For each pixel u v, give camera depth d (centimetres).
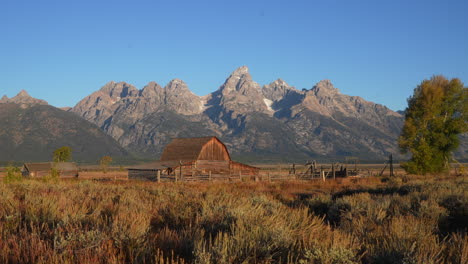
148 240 645
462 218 1218
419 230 827
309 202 1659
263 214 938
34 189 1739
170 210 1066
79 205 1070
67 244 576
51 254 555
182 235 691
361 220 1027
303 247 623
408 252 600
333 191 2666
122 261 557
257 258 563
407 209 1302
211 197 1423
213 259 534
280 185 3444
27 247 574
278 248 595
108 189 1983
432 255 600
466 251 622
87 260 537
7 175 2627
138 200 1318
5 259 530
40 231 707
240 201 1244
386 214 1250
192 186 3019
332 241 670
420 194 1650
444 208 1273
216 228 787
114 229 654
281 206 1229
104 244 599
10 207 962
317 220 934
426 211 1197
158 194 1686
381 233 810
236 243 589
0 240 612
